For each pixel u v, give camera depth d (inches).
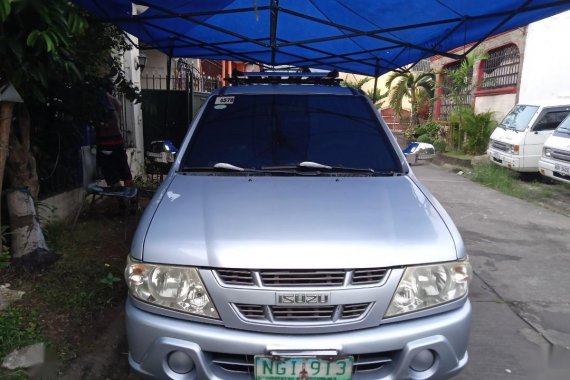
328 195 108.1
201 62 584.7
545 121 397.7
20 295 139.1
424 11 165.2
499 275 185.9
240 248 85.5
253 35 209.8
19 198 150.9
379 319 84.8
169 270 86.0
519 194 344.5
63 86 169.8
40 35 113.5
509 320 148.2
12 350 115.3
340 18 178.9
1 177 139.3
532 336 138.6
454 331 87.7
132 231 205.2
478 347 131.8
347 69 259.4
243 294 82.8
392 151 135.4
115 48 222.2
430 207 105.6
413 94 725.3
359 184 116.3
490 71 574.9
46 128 184.1
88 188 200.7
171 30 205.0
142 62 319.6
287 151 133.5
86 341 124.6
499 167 436.1
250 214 97.2
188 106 340.5
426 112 756.0
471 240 232.1
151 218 97.8
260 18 188.1
